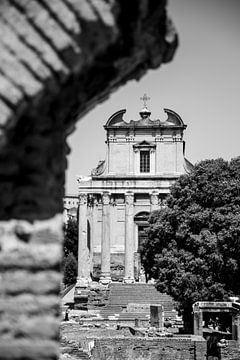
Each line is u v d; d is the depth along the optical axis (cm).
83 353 3619
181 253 5966
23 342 944
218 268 5766
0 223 961
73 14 929
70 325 5700
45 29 923
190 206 6159
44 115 975
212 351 4853
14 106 916
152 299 8719
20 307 949
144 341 4428
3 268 955
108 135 9900
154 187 9706
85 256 9475
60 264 977
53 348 945
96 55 980
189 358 4388
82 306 8706
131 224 9644
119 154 9881
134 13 975
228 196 6041
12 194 970
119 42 1002
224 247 5750
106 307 8656
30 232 967
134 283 9094
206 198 6106
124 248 9788
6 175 968
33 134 976
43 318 949
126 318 6888
